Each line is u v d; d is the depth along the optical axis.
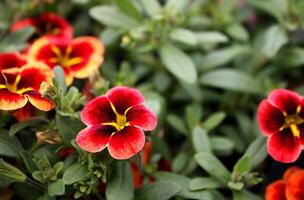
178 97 0.31
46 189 0.23
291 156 0.23
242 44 0.32
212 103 0.32
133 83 0.29
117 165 0.23
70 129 0.23
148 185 0.24
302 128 0.24
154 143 0.27
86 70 0.26
